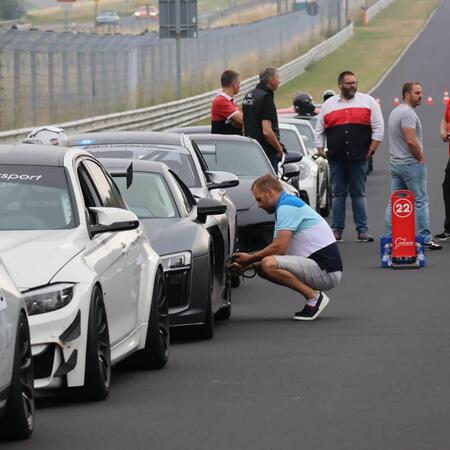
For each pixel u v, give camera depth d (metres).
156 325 26.08
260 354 27.98
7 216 23.69
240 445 19.09
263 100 51.66
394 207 44.34
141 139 38.81
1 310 18.36
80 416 21.36
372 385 24.02
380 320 33.09
